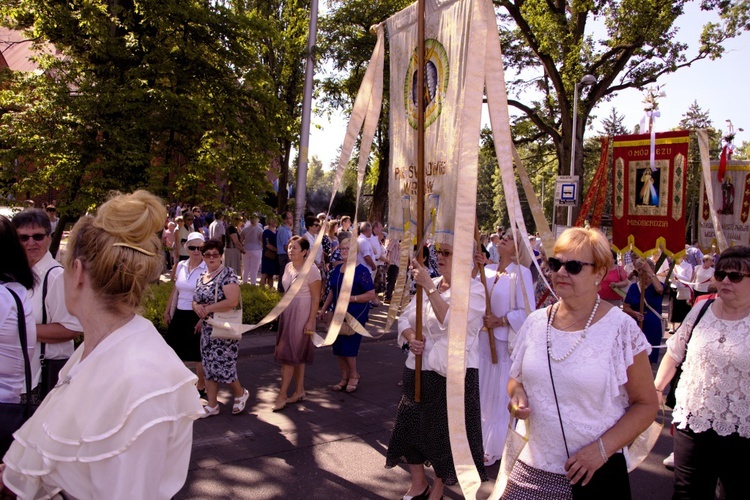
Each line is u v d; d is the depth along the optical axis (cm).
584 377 248
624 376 248
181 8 999
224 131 1115
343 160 432
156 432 167
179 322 646
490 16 318
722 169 764
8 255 281
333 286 726
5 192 982
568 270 255
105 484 161
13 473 171
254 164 1112
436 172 375
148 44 1018
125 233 178
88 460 162
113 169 974
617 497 250
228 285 582
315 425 590
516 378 277
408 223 410
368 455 520
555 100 2408
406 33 409
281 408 631
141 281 179
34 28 1005
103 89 958
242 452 515
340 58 2206
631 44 1950
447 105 364
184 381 178
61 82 985
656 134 672
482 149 2253
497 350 504
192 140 1086
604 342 250
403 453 413
